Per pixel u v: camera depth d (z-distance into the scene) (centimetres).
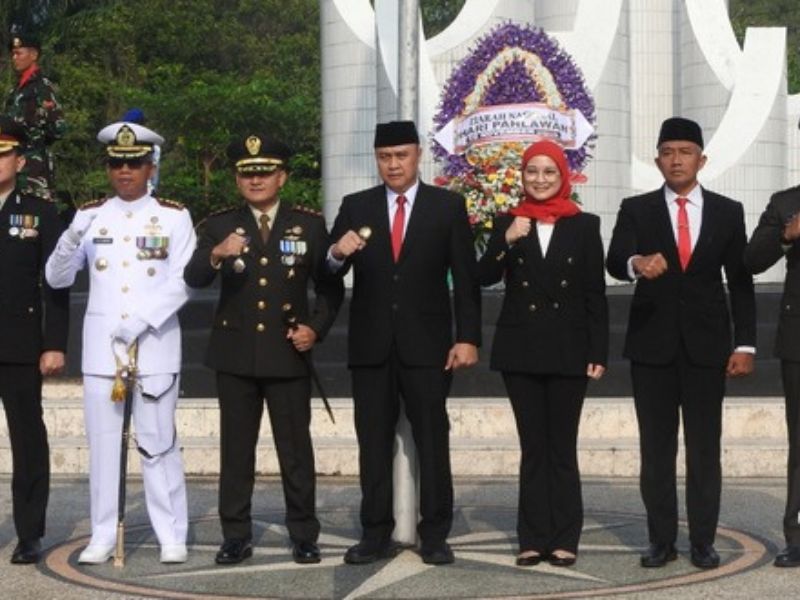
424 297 848
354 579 815
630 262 841
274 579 818
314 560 858
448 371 854
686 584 800
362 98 2130
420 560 862
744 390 1378
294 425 862
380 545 862
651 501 852
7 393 871
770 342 1380
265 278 855
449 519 857
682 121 854
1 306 864
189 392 1407
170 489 873
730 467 1221
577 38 1981
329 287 867
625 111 2000
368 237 841
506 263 857
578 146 1628
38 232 877
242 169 862
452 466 1230
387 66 1992
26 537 871
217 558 859
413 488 892
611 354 1373
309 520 864
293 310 857
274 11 4169
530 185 857
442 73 2022
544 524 852
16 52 1341
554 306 847
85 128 3400
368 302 852
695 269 850
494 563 855
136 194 875
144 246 869
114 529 874
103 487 873
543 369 841
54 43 3584
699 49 2177
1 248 869
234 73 3791
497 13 2044
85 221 855
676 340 847
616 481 1199
